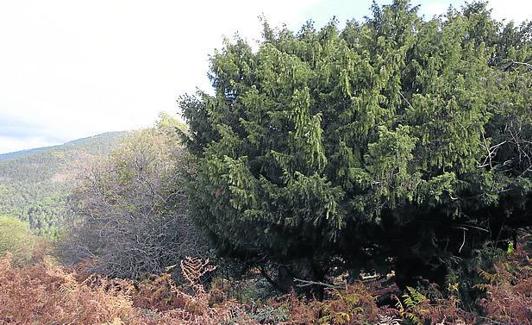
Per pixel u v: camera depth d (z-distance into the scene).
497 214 9.19
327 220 7.80
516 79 8.22
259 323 6.56
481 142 7.55
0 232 35.94
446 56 7.99
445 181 7.08
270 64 8.40
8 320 4.89
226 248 10.62
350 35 9.79
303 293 9.61
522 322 5.79
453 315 6.70
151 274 10.40
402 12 8.98
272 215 7.75
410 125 7.44
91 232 16.23
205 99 9.50
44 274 7.56
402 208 7.80
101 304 5.29
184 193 12.65
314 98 7.74
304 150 7.25
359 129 7.25
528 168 7.69
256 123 8.17
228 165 7.61
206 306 6.29
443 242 9.49
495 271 7.66
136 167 16.78
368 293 7.48
